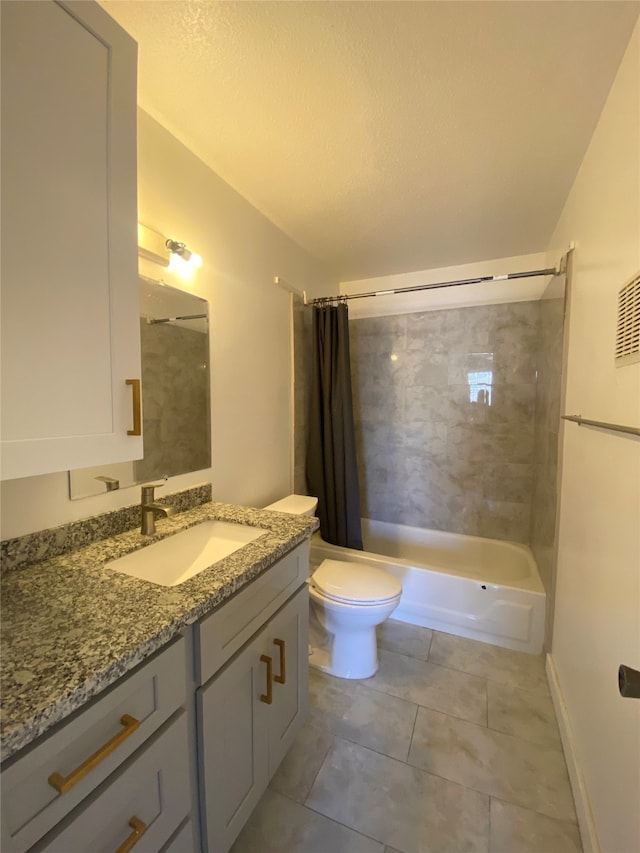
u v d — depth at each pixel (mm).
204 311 1583
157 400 1373
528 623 1948
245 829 1124
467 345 2678
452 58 1037
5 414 655
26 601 812
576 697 1316
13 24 636
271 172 1589
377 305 2930
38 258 689
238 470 1835
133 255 865
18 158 651
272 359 2102
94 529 1140
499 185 1661
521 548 2531
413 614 2211
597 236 1257
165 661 758
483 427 2664
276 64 1068
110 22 792
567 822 1146
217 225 1632
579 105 1194
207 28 966
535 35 970
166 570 1200
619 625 937
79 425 770
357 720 1519
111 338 826
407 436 2893
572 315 1597
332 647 1810
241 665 989
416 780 1274
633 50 949
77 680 578
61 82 709
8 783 509
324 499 2506
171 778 781
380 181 1646
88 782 611
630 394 908
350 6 909
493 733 1462
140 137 1262
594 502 1188
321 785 1256
